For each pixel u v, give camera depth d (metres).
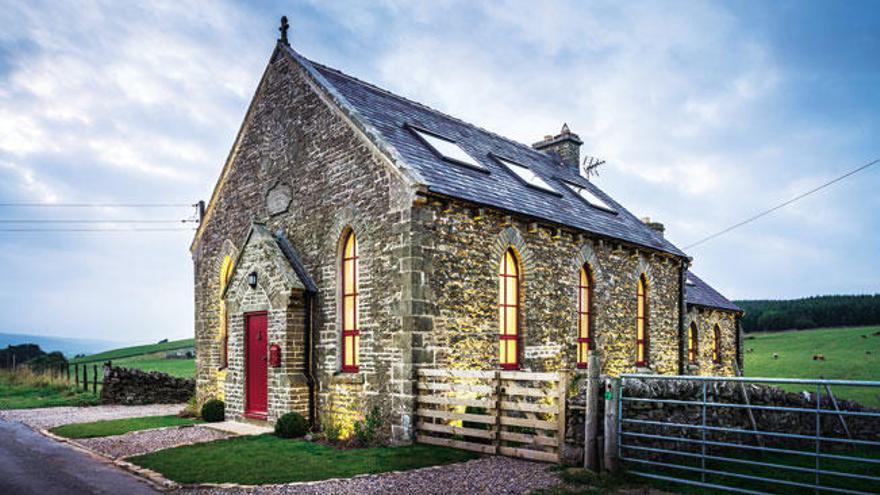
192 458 10.31
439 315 12.20
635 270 19.14
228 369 15.80
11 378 25.66
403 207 12.09
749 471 9.54
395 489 8.08
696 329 25.28
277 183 16.11
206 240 19.19
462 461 9.90
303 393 13.70
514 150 21.12
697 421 10.43
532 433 11.55
